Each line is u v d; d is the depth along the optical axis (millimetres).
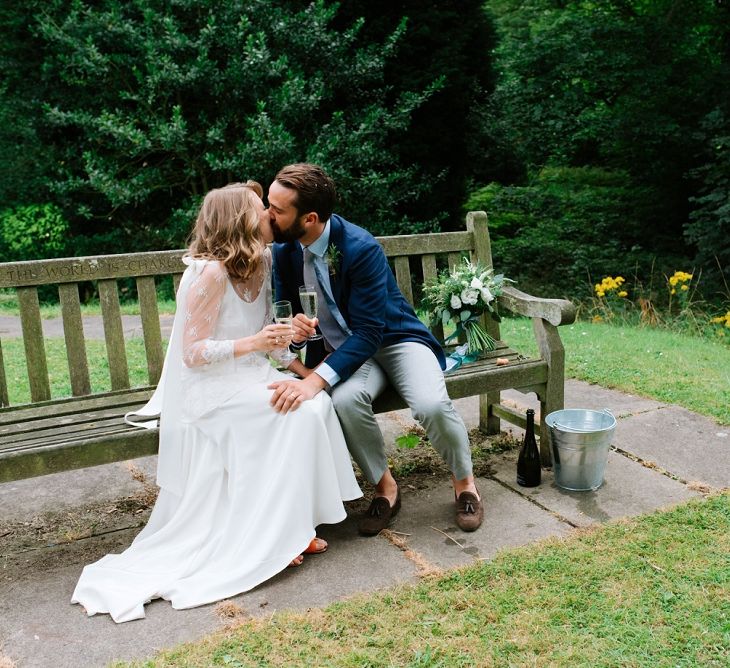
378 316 2934
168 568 2596
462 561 2664
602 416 3301
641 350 5586
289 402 2660
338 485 2727
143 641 2264
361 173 9516
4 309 8750
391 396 3145
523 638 2205
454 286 3518
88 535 2980
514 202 13094
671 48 11656
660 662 2090
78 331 3182
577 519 2939
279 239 2891
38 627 2355
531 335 6156
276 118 9031
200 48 8977
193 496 2680
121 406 3094
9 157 10930
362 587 2518
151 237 10945
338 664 2117
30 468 2559
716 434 3787
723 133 10258
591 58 11094
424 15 10172
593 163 14688
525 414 3627
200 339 2707
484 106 11273
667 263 11484
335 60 9375
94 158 9672
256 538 2580
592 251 11867
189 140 9422
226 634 2270
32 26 10336
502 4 13891
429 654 2137
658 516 2920
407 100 9422
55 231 10789
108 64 9484
